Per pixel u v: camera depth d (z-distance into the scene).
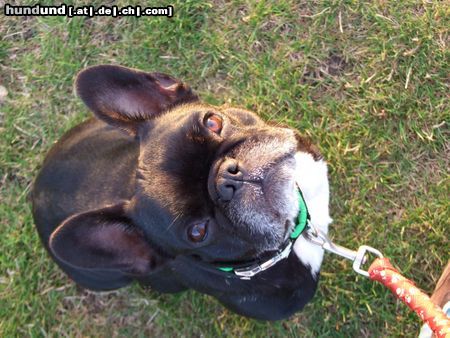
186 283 0.48
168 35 0.60
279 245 0.41
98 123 0.50
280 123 0.54
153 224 0.38
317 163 0.51
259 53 0.59
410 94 0.56
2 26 0.63
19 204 0.60
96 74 0.42
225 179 0.37
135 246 0.41
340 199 0.56
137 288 0.58
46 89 0.61
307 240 0.48
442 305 0.50
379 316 0.53
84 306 0.58
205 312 0.56
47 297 0.58
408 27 0.57
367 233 0.55
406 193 0.55
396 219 0.55
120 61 0.61
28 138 0.61
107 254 0.40
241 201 0.37
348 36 0.58
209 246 0.39
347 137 0.56
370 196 0.55
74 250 0.38
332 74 0.58
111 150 0.47
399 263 0.54
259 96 0.58
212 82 0.60
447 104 0.55
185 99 0.44
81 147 0.49
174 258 0.41
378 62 0.57
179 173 0.37
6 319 0.58
